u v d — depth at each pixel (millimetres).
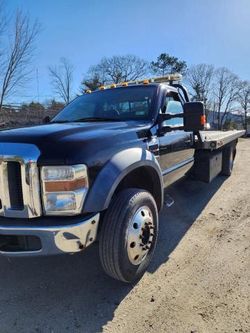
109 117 4273
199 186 7301
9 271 3650
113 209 3031
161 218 5266
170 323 2752
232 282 3340
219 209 5703
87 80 58500
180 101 4996
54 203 2676
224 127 73188
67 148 2727
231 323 2734
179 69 70125
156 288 3254
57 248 2645
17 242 2768
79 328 2732
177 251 4062
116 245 2973
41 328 2746
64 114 4676
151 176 3750
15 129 3252
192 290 3209
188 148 5039
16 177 2727
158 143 3895
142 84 4633
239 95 76812
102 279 3443
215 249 4109
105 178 2842
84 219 2703
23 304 3072
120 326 2740
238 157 12836
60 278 3490
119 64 59938
